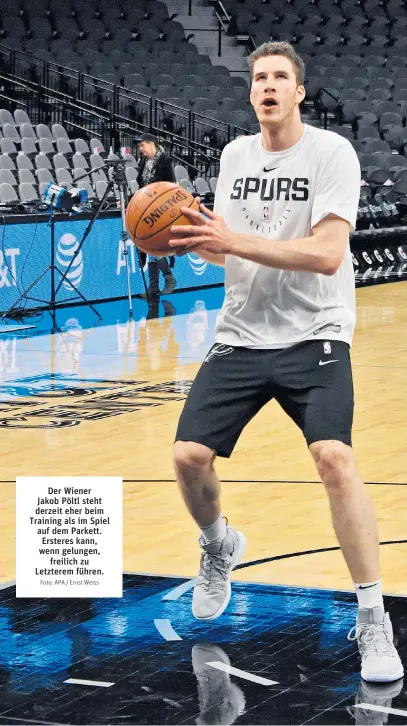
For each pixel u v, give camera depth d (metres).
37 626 3.68
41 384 8.33
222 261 3.68
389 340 10.41
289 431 6.84
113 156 15.21
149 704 3.07
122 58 19.20
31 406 7.56
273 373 3.42
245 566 4.32
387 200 16.69
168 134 16.97
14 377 8.59
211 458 3.48
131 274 13.25
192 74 19.52
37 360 9.32
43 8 19.58
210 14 22.23
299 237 3.41
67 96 16.62
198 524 3.62
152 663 3.37
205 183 15.24
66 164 14.45
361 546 3.29
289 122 3.39
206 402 3.47
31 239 11.87
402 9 22.92
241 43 21.78
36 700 3.10
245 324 3.48
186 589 4.05
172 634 3.61
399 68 20.97
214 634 3.60
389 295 13.81
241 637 3.58
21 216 11.71
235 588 4.05
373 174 16.98
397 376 8.66
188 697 3.12
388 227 16.55
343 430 3.29
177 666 3.34
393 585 4.05
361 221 16.28
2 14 18.89
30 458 6.16
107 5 20.56
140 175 12.07
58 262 12.23
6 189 12.62
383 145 18.33
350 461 3.28
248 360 3.45
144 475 5.78
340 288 3.46
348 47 21.55
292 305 3.43
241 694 3.14
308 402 3.36
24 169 13.28
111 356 9.51
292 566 4.31
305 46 21.38
